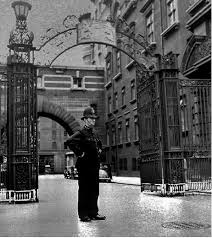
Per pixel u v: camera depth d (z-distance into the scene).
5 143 11.09
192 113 13.45
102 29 11.97
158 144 11.72
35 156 10.84
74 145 6.57
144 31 25.91
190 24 17.19
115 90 34.91
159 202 9.73
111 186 19.23
